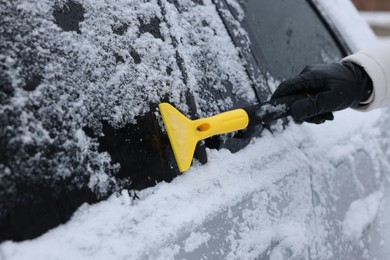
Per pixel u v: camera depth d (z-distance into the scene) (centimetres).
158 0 95
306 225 104
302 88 104
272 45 126
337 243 113
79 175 72
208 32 106
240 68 110
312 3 153
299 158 110
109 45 82
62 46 75
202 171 90
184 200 83
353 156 126
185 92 92
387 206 136
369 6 623
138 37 87
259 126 108
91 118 75
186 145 85
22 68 69
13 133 66
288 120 117
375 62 112
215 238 83
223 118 89
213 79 101
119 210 75
